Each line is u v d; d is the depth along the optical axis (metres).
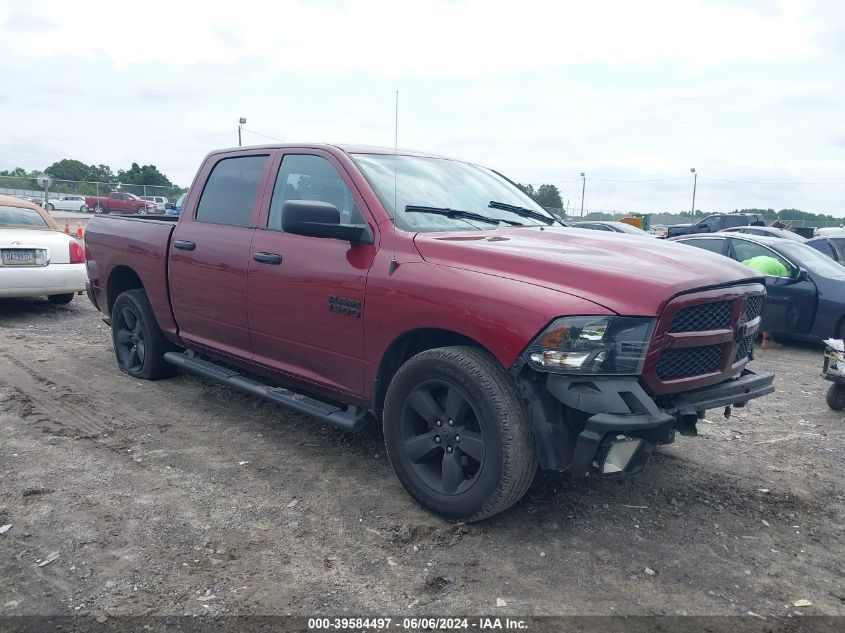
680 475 4.18
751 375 3.74
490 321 3.10
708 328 3.28
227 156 4.98
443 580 2.91
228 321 4.62
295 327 4.10
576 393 2.93
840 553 3.29
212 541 3.18
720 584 2.97
